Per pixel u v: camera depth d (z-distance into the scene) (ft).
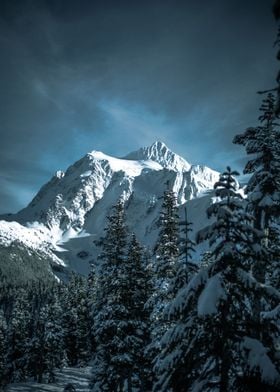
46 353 222.89
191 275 59.98
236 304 41.29
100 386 107.65
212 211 40.27
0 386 213.25
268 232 56.70
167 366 39.37
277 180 55.47
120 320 101.50
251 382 36.55
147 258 113.91
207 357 39.37
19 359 232.32
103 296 107.86
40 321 234.38
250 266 46.01
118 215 110.93
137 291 104.58
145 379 116.88
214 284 36.42
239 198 43.11
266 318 38.01
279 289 53.21
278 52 34.17
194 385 39.14
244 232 39.78
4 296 584.40
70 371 241.55
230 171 40.91
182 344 41.29
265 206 51.55
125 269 105.09
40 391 198.70
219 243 39.68
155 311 84.94
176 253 89.76
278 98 35.32
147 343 103.71
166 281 85.92
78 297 263.49
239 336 38.55
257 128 57.31
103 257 108.27
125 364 100.99
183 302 38.52
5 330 256.73
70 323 257.75
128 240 109.29
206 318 37.73
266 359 34.60
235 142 58.90
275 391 35.29
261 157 56.13
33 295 561.43
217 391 38.11
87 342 245.24
